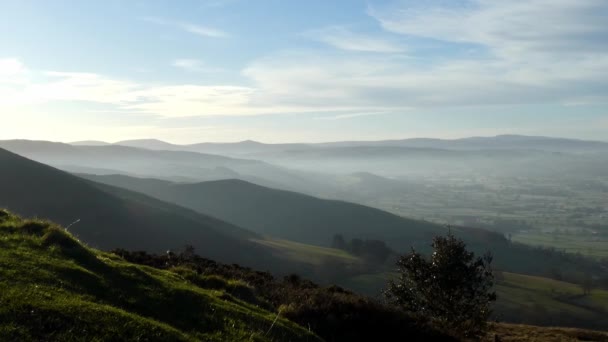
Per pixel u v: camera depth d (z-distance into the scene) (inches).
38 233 466.9
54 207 3447.3
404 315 622.2
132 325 317.1
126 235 3422.7
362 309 592.4
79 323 292.8
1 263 352.8
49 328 276.8
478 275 741.9
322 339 489.7
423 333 589.0
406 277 780.6
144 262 644.7
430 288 737.0
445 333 613.6
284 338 426.6
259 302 563.2
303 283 773.3
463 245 756.6
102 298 359.3
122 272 436.5
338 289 757.9
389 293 776.9
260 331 410.6
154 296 405.7
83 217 3459.6
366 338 538.6
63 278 363.9
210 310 421.1
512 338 841.5
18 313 279.0
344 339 522.3
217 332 376.8
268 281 704.4
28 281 333.7
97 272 413.7
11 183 3550.7
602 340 877.8
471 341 659.4
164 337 321.4
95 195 3944.4
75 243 462.0
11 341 251.0
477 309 722.8
